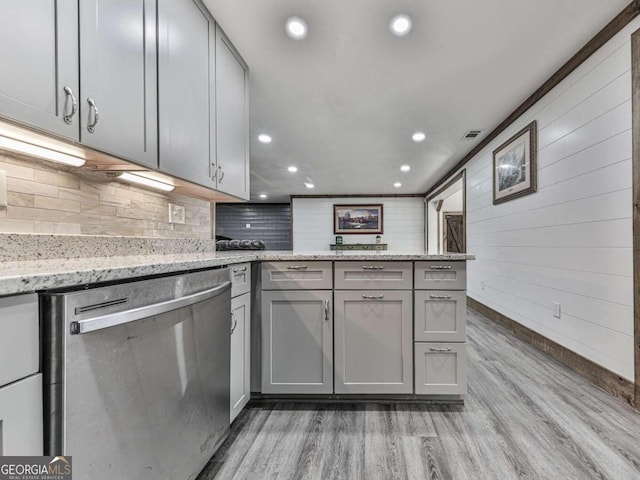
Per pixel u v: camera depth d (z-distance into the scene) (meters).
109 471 0.79
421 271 1.77
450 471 1.29
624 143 1.83
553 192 2.51
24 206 1.11
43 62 0.86
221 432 1.33
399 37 1.99
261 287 1.81
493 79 2.51
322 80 2.49
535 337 2.79
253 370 1.83
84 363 0.73
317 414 1.73
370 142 3.99
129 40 1.16
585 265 2.16
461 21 1.85
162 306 0.94
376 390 1.78
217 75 1.81
